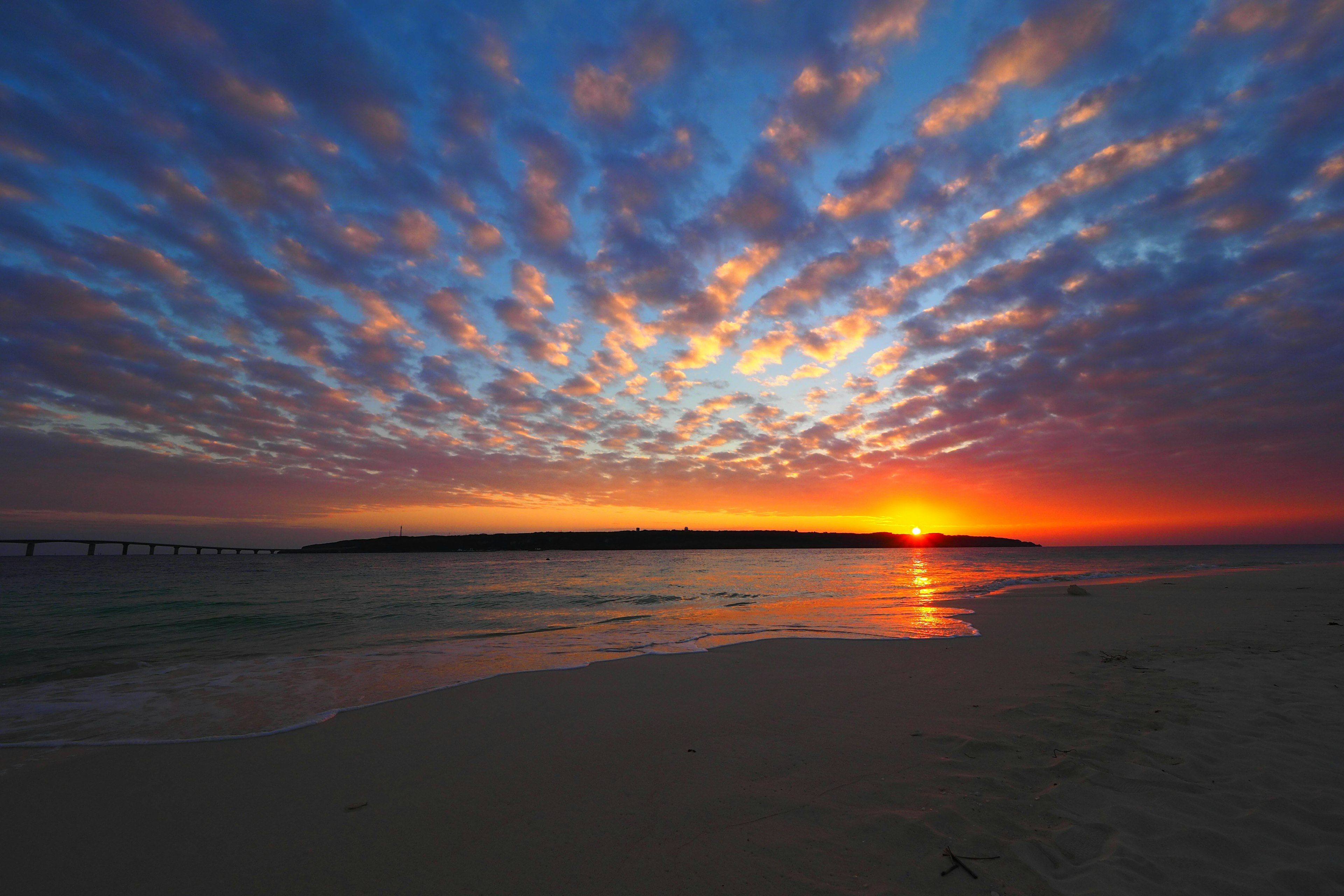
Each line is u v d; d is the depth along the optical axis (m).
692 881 2.61
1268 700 5.14
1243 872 2.53
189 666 8.08
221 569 48.31
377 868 2.82
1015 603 15.40
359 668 7.74
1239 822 2.97
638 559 80.31
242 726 5.19
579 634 10.92
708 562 64.31
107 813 3.49
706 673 7.04
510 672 7.31
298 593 23.09
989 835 2.92
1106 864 2.62
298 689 6.59
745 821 3.18
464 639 10.62
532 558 95.94
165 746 4.68
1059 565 51.81
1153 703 5.14
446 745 4.62
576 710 5.51
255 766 4.22
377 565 60.06
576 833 3.12
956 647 8.66
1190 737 4.22
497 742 4.65
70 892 2.69
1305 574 24.16
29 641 11.23
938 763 3.93
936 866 2.66
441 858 2.90
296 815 3.43
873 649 8.63
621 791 3.65
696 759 4.16
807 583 27.83
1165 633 9.52
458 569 47.97
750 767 3.97
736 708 5.49
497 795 3.65
